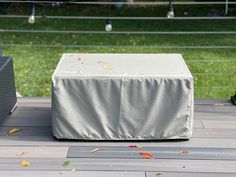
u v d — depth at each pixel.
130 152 4.04
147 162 3.90
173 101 4.09
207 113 4.74
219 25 9.94
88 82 4.07
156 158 3.96
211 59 7.61
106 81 4.06
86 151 4.05
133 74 4.10
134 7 11.81
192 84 4.07
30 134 4.32
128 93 4.08
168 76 4.07
